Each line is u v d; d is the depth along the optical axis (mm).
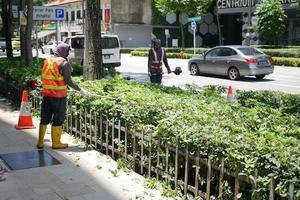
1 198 5348
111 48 24531
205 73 23219
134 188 5707
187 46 58656
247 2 47000
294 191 3734
